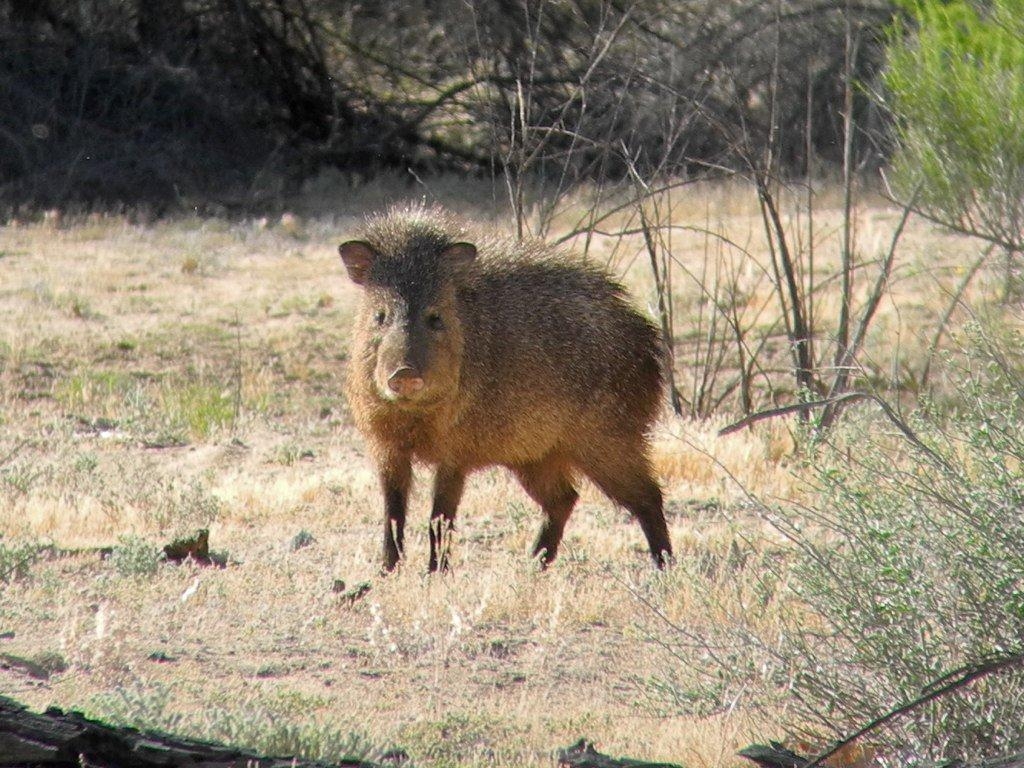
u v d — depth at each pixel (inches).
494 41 1897.1
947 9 443.8
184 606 530.3
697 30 1696.6
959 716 353.1
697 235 1550.2
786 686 400.8
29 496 741.9
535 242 618.2
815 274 1330.0
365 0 2271.2
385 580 567.8
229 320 1368.1
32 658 455.2
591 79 1520.7
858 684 373.1
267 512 729.6
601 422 602.5
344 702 431.5
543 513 639.1
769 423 871.1
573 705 438.0
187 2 2282.2
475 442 577.6
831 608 378.3
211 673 458.9
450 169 2297.0
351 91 2341.3
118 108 2192.4
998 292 731.4
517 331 576.1
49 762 283.7
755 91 1667.1
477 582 562.9
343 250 561.0
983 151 437.4
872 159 1688.0
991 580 354.6
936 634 364.8
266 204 2101.4
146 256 1695.4
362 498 766.5
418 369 531.2
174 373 1196.5
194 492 734.5
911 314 1123.3
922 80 446.9
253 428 1021.2
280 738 354.0
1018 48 426.3
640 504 616.7
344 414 1090.7
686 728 401.7
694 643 453.7
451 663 481.4
